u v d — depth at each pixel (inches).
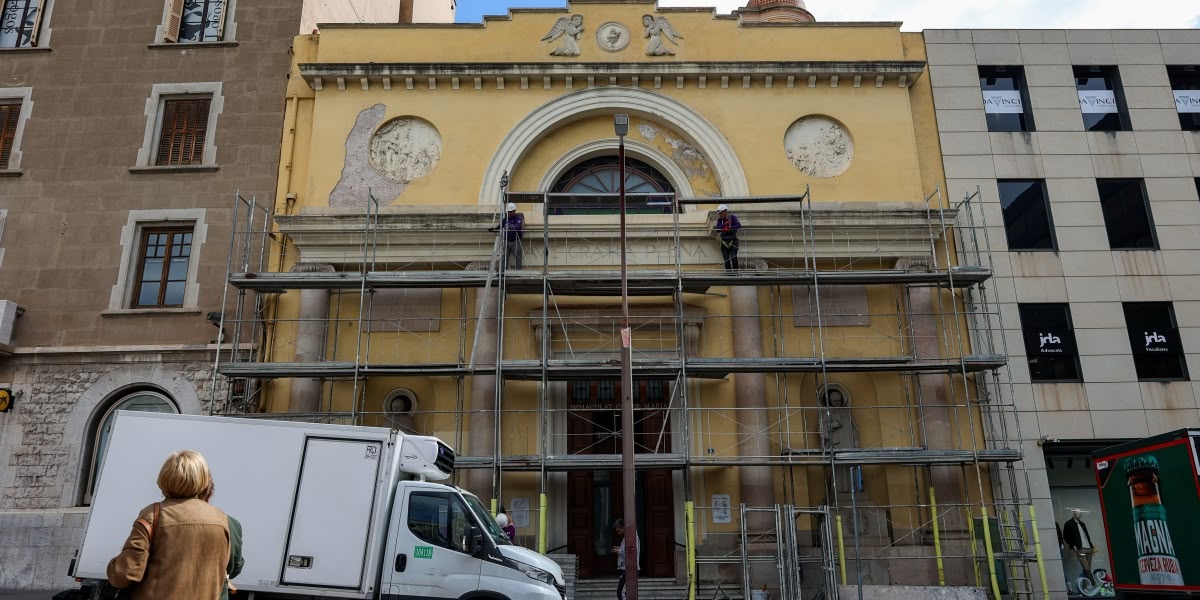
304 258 729.0
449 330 717.3
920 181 769.6
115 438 450.0
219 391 705.6
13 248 755.4
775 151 769.6
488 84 781.9
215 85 797.9
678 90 784.3
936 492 674.8
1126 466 534.6
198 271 744.3
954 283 714.2
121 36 818.2
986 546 619.5
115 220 762.2
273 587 427.5
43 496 687.1
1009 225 780.6
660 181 796.0
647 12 807.1
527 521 674.2
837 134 782.5
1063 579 684.7
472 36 795.4
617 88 780.0
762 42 803.4
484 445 675.4
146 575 177.3
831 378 724.7
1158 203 794.8
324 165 761.0
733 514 676.1
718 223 700.0
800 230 735.7
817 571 653.3
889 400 709.9
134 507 438.9
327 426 455.2
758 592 629.6
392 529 445.1
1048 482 726.5
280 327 714.2
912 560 657.0
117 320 732.7
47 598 565.9
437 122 772.6
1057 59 832.9
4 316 713.6
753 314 714.8
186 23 831.1
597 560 685.9
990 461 652.7
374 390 714.2
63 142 785.6
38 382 717.9
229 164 773.3
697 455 687.7
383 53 790.5
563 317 717.3
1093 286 762.8
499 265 671.1
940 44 827.4
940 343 726.5
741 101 783.7
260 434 451.5
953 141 797.2
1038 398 729.0
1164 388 737.6
